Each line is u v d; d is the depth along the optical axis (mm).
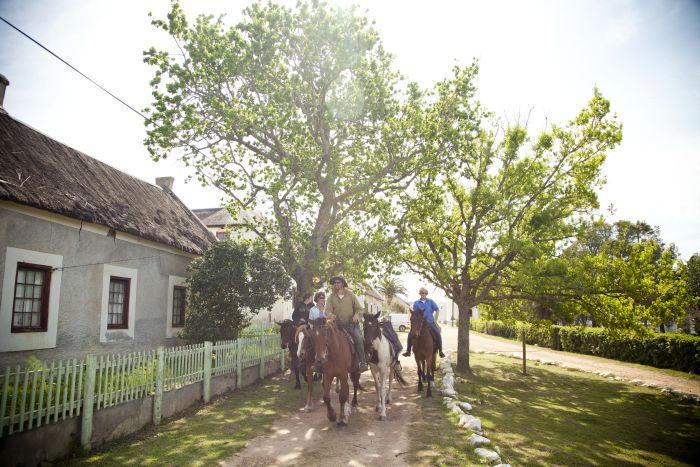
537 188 15797
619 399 12672
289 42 15250
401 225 16594
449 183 17469
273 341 15336
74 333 10594
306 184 14961
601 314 14023
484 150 16906
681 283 13492
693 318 25344
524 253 14219
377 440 7516
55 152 12031
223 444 7156
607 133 14938
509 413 10242
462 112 15453
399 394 12117
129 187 14969
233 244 14594
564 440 8219
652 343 19641
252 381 13328
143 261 13305
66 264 10398
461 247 17562
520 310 17484
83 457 6336
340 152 16422
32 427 5707
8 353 8867
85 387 6562
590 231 15984
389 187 16625
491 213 16750
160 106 13398
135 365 7805
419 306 12734
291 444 7258
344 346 8695
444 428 8258
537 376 16625
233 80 14906
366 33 15305
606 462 7047
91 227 11188
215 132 15203
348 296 9617
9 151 10102
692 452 7879
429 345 11617
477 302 16656
